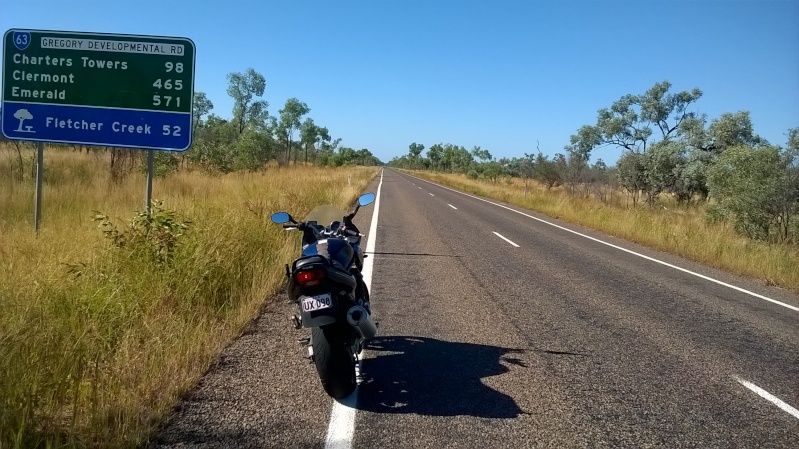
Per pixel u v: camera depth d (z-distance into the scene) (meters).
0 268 6.18
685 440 3.78
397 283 8.48
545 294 8.09
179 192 16.22
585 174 33.88
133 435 3.36
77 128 9.35
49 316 4.77
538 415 4.07
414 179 65.69
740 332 6.54
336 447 3.48
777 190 15.21
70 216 10.65
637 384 4.76
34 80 9.34
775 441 3.80
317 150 94.75
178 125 9.27
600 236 16.02
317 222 5.43
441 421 3.91
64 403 3.71
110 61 9.30
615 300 7.91
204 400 4.05
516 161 76.94
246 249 7.89
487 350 5.50
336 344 4.02
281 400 4.12
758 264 10.91
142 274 6.00
